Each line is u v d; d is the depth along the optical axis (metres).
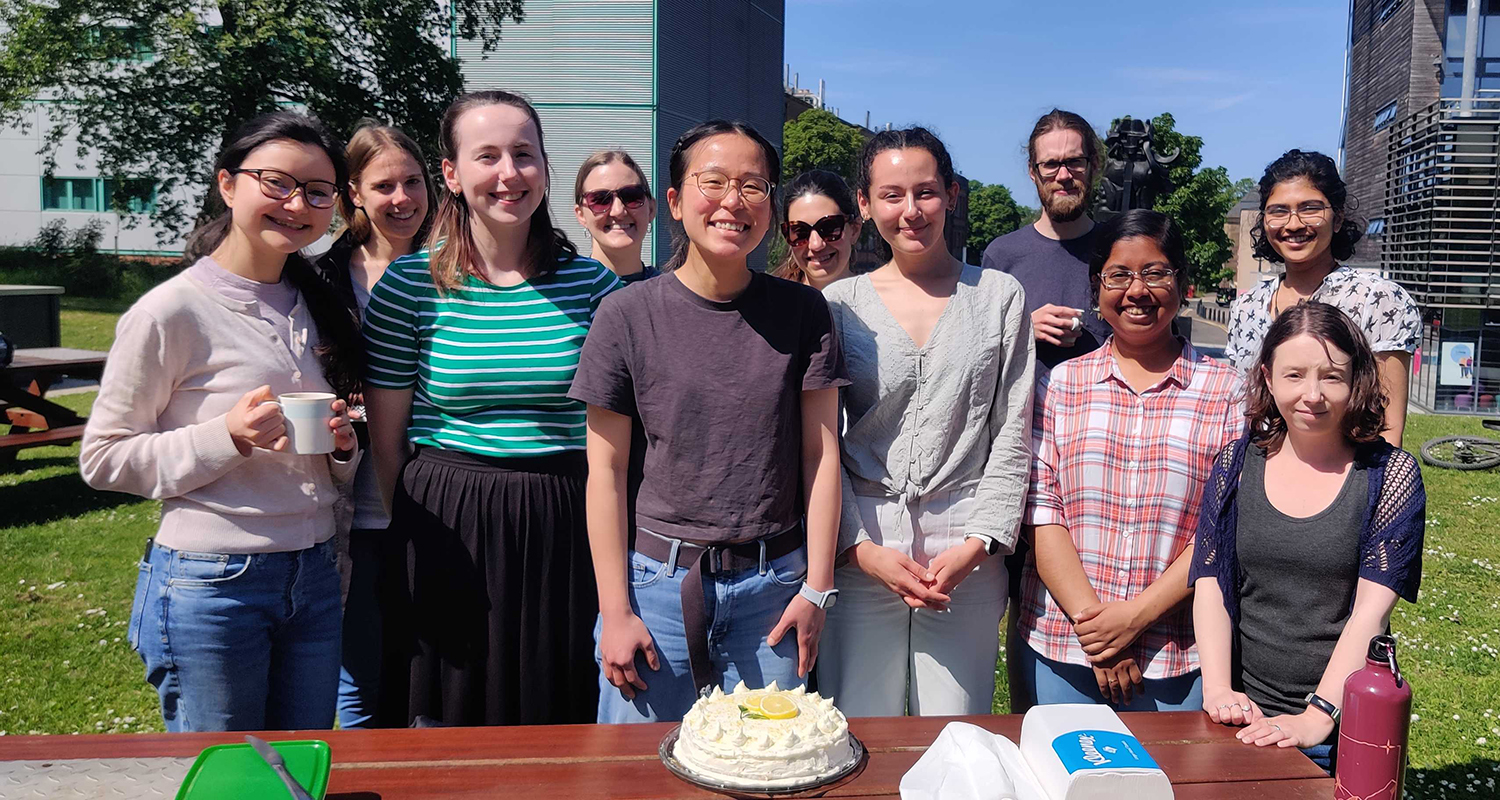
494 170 2.31
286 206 2.23
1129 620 2.44
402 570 2.44
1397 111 17.31
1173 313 2.50
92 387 11.91
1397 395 2.88
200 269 2.29
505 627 2.41
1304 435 2.22
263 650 2.34
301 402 2.19
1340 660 2.07
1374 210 18.47
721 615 2.26
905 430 2.58
